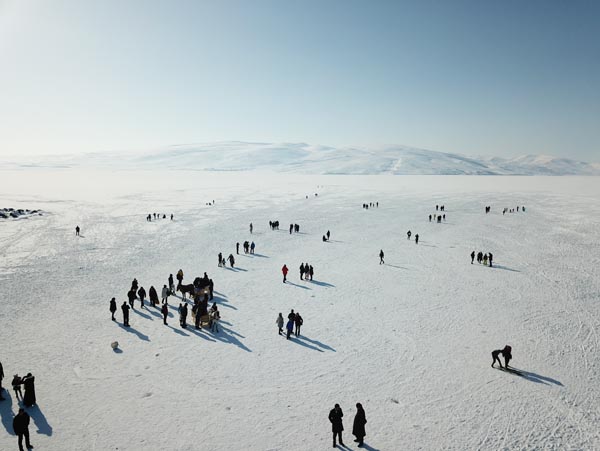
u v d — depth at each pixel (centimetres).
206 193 9362
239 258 3359
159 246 3738
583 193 10188
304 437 1152
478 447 1116
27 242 3828
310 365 1569
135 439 1130
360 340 1806
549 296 2450
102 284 2566
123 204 7012
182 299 2330
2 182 12875
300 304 2275
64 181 13750
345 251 3681
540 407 1312
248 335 1841
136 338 1780
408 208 6869
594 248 3850
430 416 1258
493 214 6212
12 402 1298
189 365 1551
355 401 1334
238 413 1259
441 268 3105
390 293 2488
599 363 1617
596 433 1184
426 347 1744
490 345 1772
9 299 2241
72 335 1794
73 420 1208
